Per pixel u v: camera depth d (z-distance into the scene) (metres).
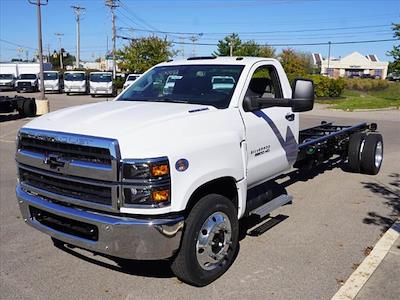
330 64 116.50
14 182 7.89
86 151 3.60
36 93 45.28
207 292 3.98
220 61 5.19
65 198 3.77
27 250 4.89
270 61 5.40
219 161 4.07
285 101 4.55
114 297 3.91
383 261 4.59
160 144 3.57
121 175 3.45
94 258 4.61
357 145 8.55
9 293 3.97
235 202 4.49
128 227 3.47
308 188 7.61
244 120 4.61
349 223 5.81
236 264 4.53
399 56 32.31
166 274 4.33
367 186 7.78
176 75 5.20
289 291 3.98
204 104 4.61
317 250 4.90
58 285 4.12
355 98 35.84
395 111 25.66
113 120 3.85
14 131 15.30
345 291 3.96
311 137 7.89
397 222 5.84
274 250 4.89
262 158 4.94
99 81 39.88
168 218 3.57
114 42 53.19
